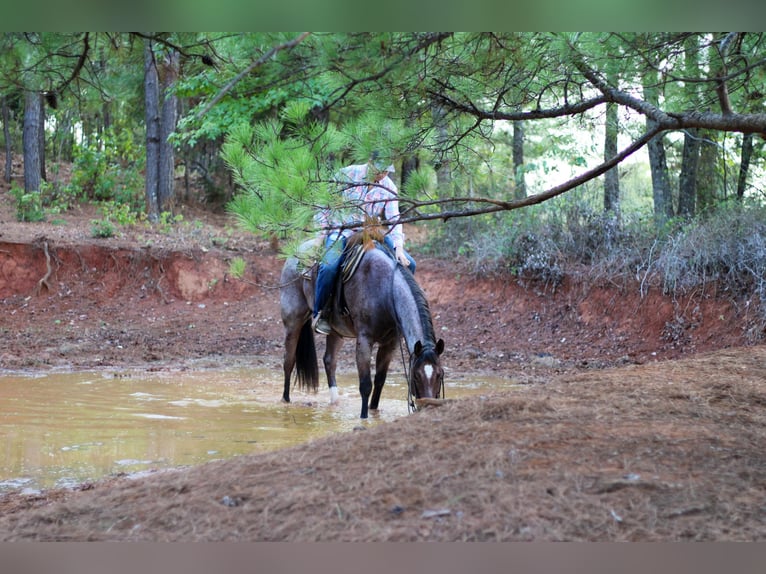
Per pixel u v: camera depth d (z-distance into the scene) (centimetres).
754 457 410
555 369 1183
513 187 1775
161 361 1290
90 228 1977
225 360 1313
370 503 350
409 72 529
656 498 346
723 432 462
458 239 1777
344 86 534
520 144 1886
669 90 666
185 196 2609
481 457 402
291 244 584
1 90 666
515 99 626
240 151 555
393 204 650
